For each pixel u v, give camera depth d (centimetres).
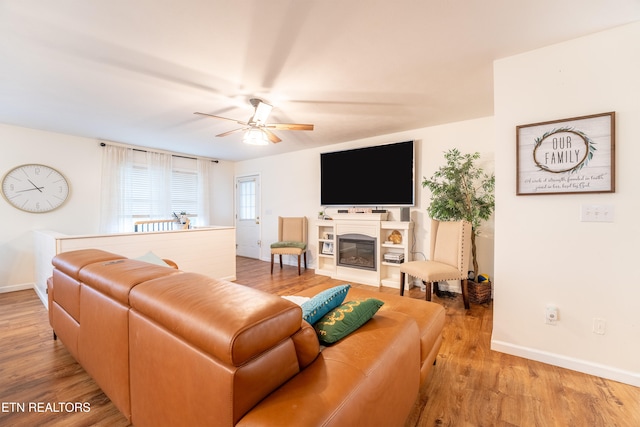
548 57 194
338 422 76
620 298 177
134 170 484
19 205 379
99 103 291
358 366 97
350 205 454
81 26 169
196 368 83
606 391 168
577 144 184
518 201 206
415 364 135
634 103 171
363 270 421
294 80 241
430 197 387
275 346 86
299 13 159
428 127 385
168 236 353
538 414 150
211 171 612
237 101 286
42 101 287
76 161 424
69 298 172
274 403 77
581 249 188
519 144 202
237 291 100
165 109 309
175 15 160
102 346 135
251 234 630
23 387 172
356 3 151
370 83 248
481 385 175
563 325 194
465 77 237
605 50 178
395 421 111
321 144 488
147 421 107
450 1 150
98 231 444
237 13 159
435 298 348
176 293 100
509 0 150
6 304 319
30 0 146
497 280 216
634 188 172
